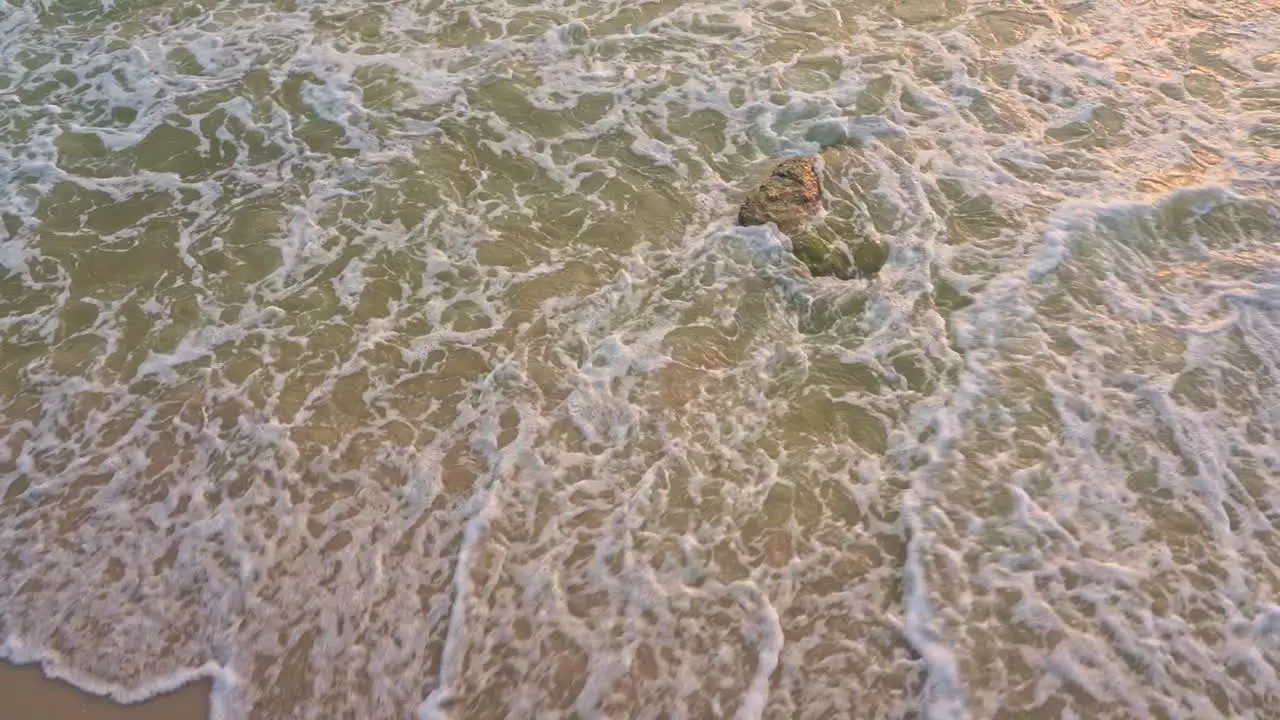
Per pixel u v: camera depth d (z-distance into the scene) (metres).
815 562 4.86
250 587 4.83
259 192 7.02
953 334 5.83
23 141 7.49
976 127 7.18
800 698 4.39
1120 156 6.89
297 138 7.42
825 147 7.12
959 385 5.57
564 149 7.25
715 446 5.36
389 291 6.27
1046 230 6.36
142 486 5.28
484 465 5.30
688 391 5.62
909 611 4.65
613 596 4.75
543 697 4.43
